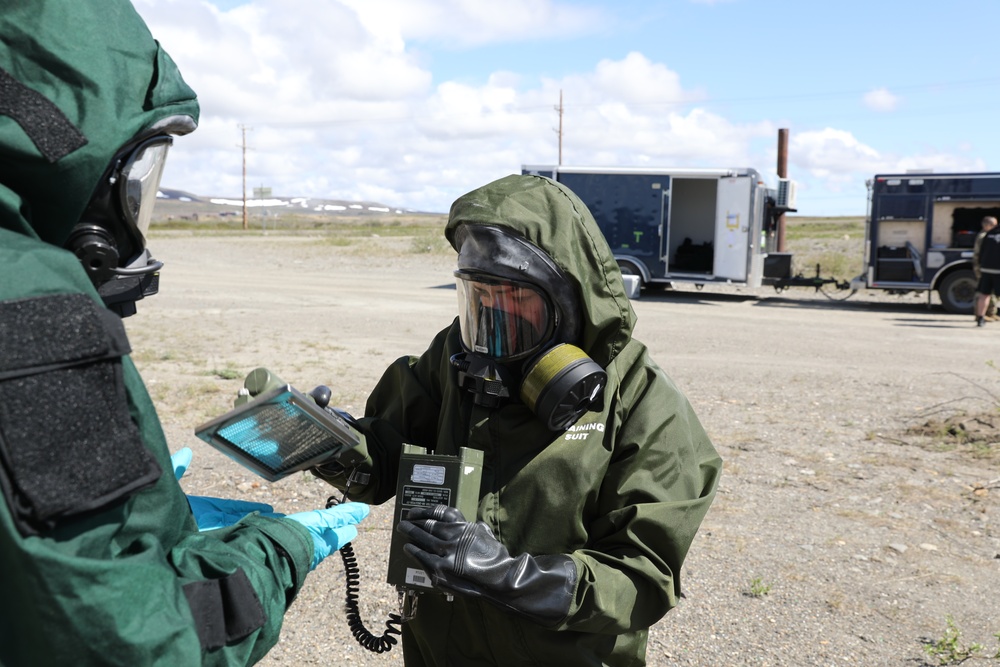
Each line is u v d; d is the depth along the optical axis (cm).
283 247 3528
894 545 450
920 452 621
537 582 149
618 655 182
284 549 139
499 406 180
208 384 816
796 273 2380
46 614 103
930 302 1758
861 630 361
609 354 180
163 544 124
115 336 113
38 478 101
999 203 1585
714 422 706
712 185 2102
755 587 394
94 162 116
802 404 779
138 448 112
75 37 116
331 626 355
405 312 1487
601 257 175
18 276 107
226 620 125
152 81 127
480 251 173
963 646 347
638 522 167
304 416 144
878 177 1670
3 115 110
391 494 209
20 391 101
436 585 149
